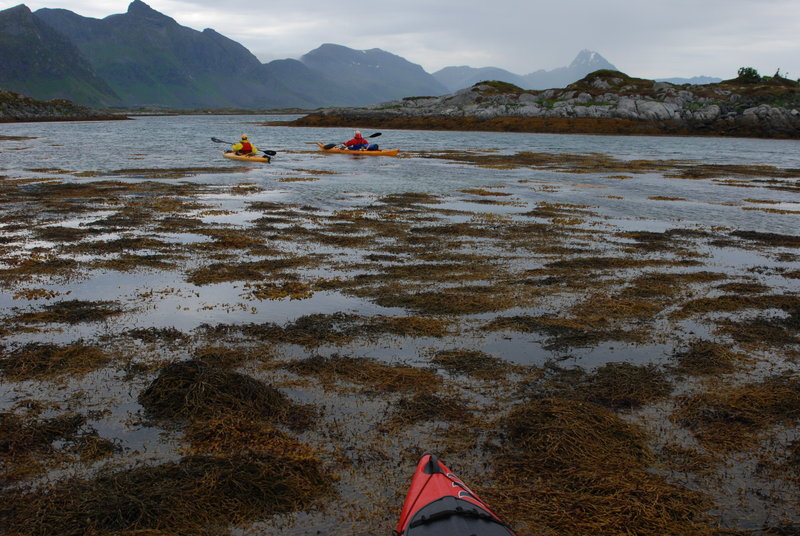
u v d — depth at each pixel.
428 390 8.90
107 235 18.92
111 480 6.52
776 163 49.09
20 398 8.46
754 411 8.42
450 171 40.19
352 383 9.07
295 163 44.47
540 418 7.86
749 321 12.16
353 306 12.61
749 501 6.54
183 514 6.09
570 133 90.31
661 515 6.25
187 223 20.98
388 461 7.12
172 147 58.31
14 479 6.65
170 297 13.04
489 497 6.50
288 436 7.60
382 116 108.19
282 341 10.67
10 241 17.80
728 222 23.53
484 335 11.15
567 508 6.36
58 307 12.22
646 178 37.91
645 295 13.70
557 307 12.77
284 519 6.13
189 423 7.85
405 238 19.31
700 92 99.94
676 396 8.90
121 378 9.12
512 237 19.80
